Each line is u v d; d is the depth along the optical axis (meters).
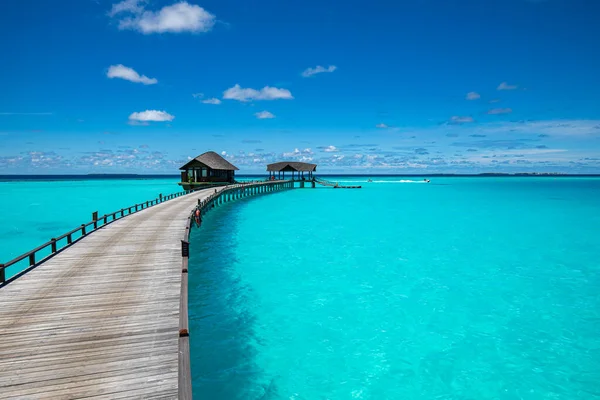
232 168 63.31
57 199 62.31
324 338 11.07
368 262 19.55
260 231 28.73
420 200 60.78
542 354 10.24
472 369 9.48
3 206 50.72
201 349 10.34
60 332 7.67
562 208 47.47
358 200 59.72
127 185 122.44
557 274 17.61
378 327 11.83
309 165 87.06
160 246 15.48
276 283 16.03
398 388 8.67
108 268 12.23
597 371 9.41
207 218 34.38
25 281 10.80
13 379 6.00
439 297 14.48
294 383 8.82
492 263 19.50
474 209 46.25
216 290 15.05
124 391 5.80
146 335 7.64
